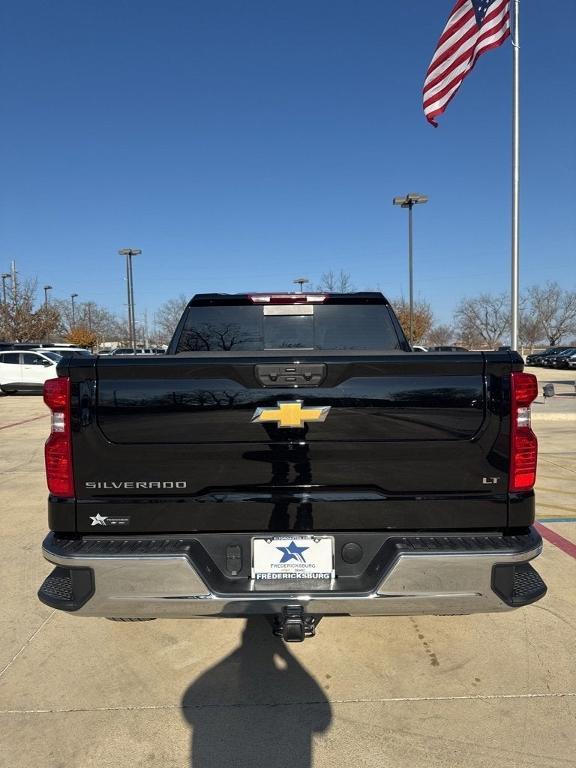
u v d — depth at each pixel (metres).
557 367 41.12
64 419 2.39
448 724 2.46
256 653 3.03
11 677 2.82
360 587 2.41
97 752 2.32
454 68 10.36
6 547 4.62
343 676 2.82
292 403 2.38
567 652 3.01
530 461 2.41
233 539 2.45
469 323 67.06
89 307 63.12
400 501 2.42
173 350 3.98
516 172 12.24
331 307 4.03
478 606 2.37
